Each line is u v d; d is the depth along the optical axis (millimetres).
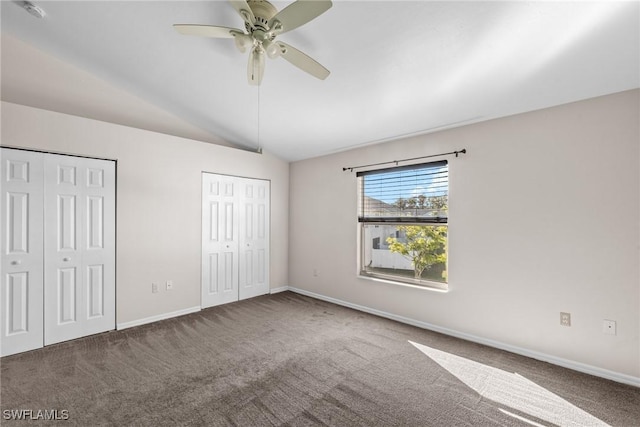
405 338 2986
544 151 2533
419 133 3318
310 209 4629
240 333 3111
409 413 1856
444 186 3199
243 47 1870
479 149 2912
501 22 1758
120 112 3439
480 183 2893
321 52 2279
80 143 2951
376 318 3592
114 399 1985
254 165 4496
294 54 1892
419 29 1919
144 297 3375
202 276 3893
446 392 2076
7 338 2588
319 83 2723
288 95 3021
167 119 3818
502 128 2770
